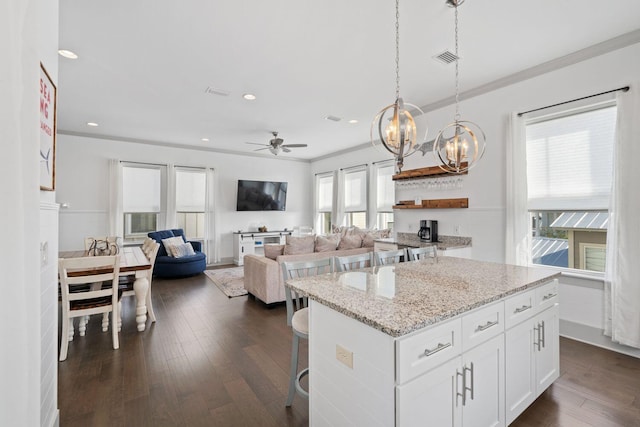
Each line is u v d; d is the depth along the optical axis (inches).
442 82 138.7
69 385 85.7
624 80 102.1
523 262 127.3
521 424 70.7
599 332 109.5
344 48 109.7
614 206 103.4
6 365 32.2
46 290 60.5
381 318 46.1
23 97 37.0
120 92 147.6
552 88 119.9
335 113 180.1
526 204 128.7
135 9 87.7
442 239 161.2
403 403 44.0
